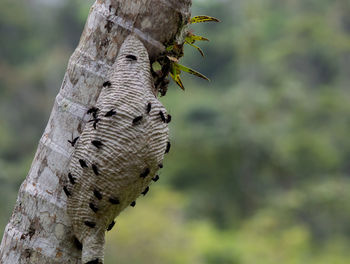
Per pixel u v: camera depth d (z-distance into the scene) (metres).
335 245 26.97
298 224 28.47
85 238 3.71
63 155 3.86
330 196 28.30
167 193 23.11
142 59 3.77
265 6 44.53
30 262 3.88
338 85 40.78
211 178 30.62
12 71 41.03
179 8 3.84
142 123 3.60
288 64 40.38
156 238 18.05
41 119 39.84
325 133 33.72
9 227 3.99
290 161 30.69
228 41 43.22
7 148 34.75
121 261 16.80
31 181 3.95
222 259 23.06
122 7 3.82
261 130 30.44
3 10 43.06
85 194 3.62
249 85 34.84
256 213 29.44
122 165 3.57
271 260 23.97
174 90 41.56
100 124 3.59
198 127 31.78
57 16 47.72
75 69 3.88
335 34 40.31
